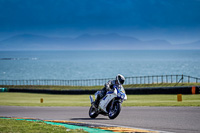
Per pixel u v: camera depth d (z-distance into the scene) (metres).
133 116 44.06
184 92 112.06
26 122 39.75
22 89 179.38
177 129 31.97
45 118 48.09
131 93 127.75
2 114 58.03
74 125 37.53
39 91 170.62
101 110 44.28
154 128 33.19
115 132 31.19
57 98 129.25
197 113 43.12
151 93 121.62
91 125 36.78
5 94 166.12
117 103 41.66
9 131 31.47
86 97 126.69
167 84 137.25
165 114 43.91
